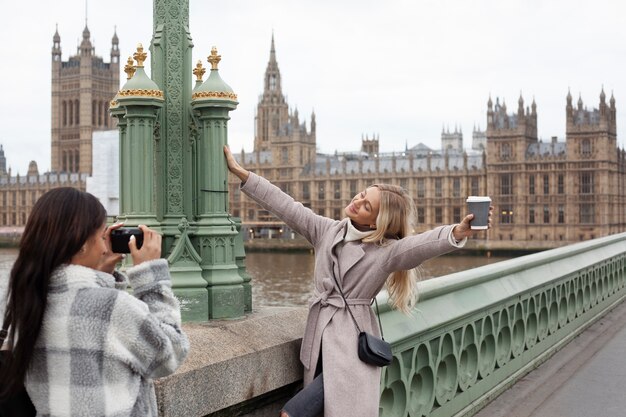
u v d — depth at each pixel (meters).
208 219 5.11
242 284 5.17
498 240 147.50
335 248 4.54
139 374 2.97
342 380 4.28
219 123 5.09
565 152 144.00
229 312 5.04
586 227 141.38
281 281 112.75
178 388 3.85
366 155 188.25
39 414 2.88
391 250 4.41
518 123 146.12
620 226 149.75
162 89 5.10
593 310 12.96
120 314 2.89
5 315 2.95
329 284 4.48
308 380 4.52
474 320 7.14
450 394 6.68
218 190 5.11
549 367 9.38
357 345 4.37
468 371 7.22
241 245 5.42
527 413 7.36
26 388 2.91
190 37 5.21
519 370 8.74
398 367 5.57
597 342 11.07
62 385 2.83
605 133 139.25
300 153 175.38
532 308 9.29
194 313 4.86
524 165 145.38
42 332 2.86
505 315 8.22
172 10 5.14
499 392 7.99
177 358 3.08
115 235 3.24
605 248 14.36
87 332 2.85
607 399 7.87
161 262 3.23
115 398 2.87
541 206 144.62
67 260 2.99
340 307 4.44
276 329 4.88
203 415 4.07
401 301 4.78
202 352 4.19
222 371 4.17
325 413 4.30
